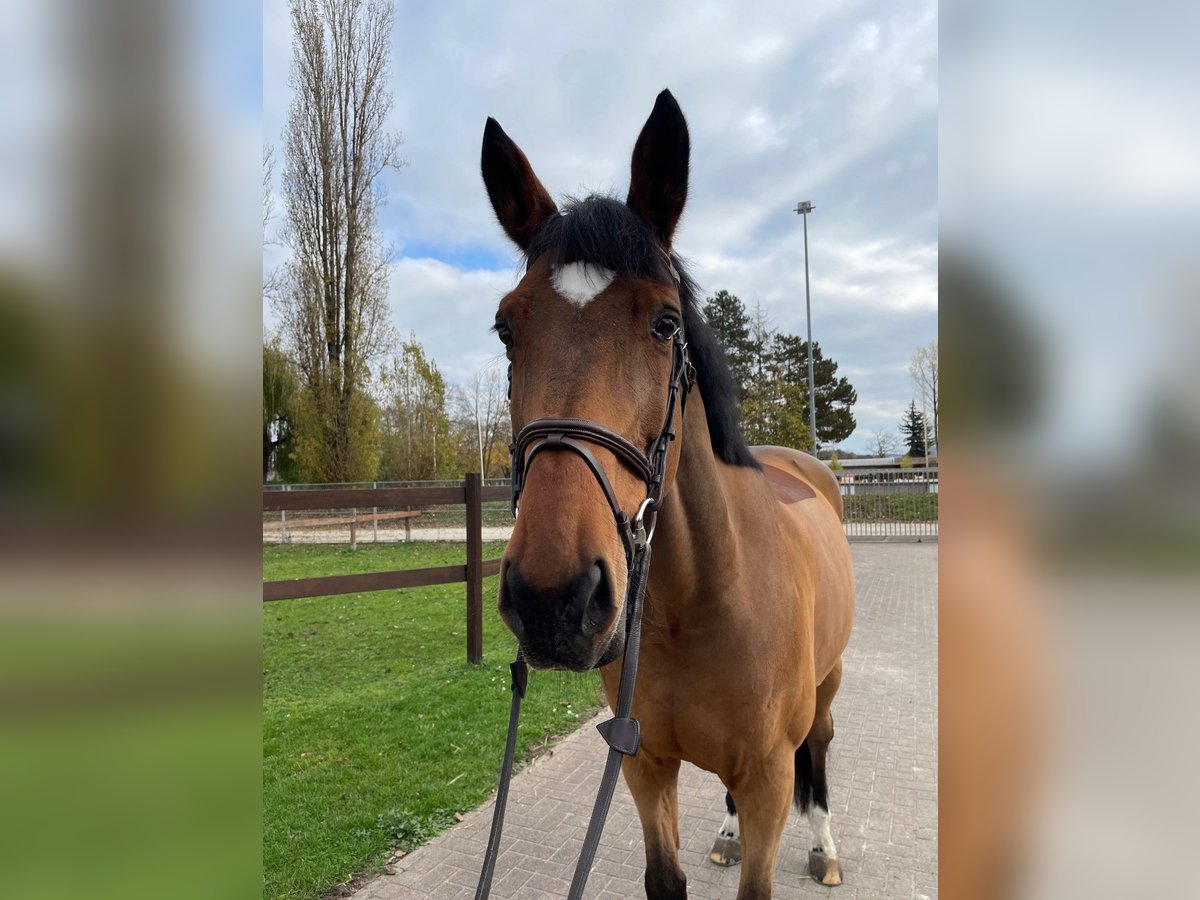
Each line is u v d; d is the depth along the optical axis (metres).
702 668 1.85
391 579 5.41
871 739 4.41
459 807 3.48
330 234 22.42
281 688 5.66
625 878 2.92
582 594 1.22
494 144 1.91
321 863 2.97
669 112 1.72
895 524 18.84
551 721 4.63
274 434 23.33
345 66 22.55
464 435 38.78
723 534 1.81
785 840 3.22
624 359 1.50
